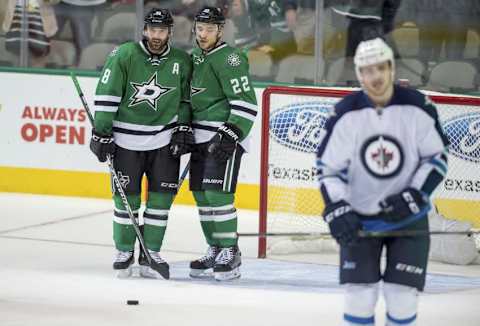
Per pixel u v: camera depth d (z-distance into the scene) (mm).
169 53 17172
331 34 24828
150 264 17562
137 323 14695
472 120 21125
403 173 11500
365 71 11172
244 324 14734
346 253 11516
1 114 26109
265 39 25219
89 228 22328
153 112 17250
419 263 11469
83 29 26141
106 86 17000
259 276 18156
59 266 18578
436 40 24594
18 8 26297
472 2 24391
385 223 11617
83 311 15328
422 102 11398
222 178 17250
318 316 15281
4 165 26266
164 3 25703
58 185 26000
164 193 17578
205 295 16531
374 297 11586
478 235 20781
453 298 16641
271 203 21047
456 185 21281
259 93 24438
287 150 21078
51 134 25875
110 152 17281
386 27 24688
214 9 17031
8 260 19016
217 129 17281
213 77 17125
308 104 21062
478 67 24547
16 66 26453
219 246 18000
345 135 11398
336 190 11344
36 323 14578
